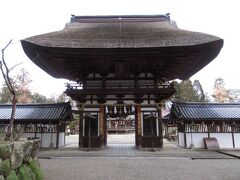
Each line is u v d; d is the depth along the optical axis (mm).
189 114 21922
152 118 20203
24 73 36281
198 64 21500
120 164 12531
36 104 25047
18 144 7227
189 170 10812
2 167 6098
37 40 18188
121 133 56094
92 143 19891
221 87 65750
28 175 7492
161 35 19891
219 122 21953
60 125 23281
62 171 10531
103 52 18484
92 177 9305
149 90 19812
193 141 21609
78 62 20047
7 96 46125
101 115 20453
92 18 24734
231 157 15141
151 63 20156
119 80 21594
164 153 17078
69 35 20078
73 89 20125
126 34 20719
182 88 58688
